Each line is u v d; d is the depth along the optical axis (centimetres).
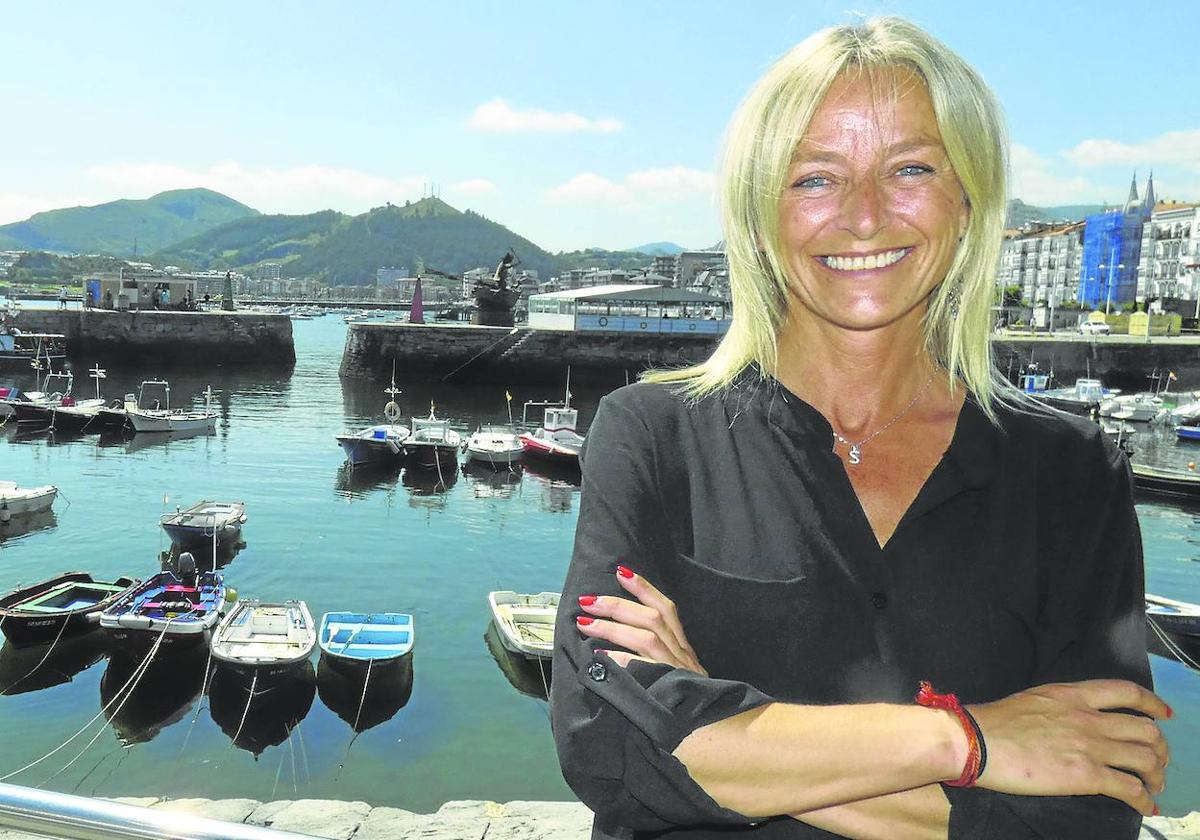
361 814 450
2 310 8381
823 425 121
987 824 105
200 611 1895
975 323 131
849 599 114
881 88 123
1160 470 3841
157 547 2695
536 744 1483
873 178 123
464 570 2530
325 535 2866
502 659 1831
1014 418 126
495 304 7800
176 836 135
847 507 117
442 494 3544
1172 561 2767
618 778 103
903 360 129
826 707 106
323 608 2175
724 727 102
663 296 7281
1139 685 116
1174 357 6688
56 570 2475
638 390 132
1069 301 10731
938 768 103
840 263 125
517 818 444
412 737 1490
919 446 126
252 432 4897
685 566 118
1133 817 110
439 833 426
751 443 122
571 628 113
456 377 7000
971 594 115
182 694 1622
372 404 6047
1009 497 119
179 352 7969
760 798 102
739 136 132
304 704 1592
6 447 4316
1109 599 120
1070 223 12512
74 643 1852
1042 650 121
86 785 1333
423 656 1833
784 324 133
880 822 108
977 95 125
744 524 118
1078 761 105
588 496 124
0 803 135
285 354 8431
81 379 6975
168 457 4166
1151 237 10869
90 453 4216
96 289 8712
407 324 7156
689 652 114
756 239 131
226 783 1350
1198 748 1484
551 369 6969
